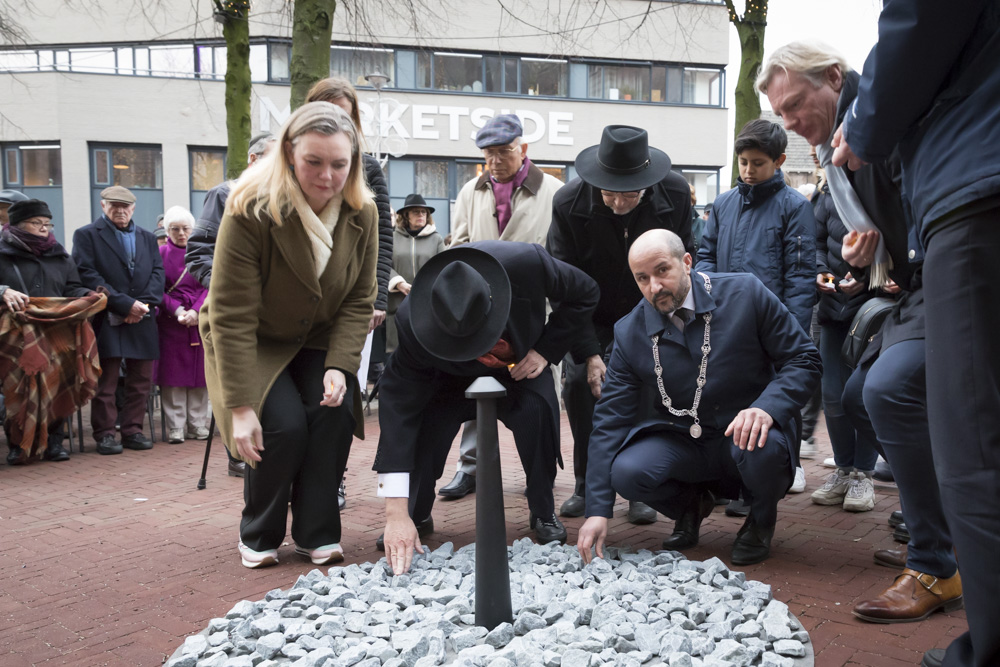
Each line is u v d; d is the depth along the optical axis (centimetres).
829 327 464
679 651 252
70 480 585
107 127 2369
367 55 2422
